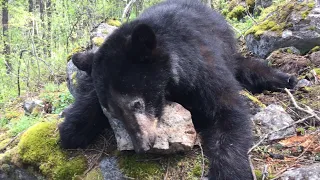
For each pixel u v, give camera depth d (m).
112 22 1.78
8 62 4.23
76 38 3.55
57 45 3.92
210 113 1.07
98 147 1.13
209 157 0.99
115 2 3.54
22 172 1.19
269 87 1.51
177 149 0.99
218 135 1.01
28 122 1.61
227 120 1.03
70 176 1.09
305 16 1.70
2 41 4.49
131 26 1.03
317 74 1.51
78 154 1.13
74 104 1.16
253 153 1.02
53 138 1.18
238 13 2.70
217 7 3.01
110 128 1.17
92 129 1.13
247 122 1.05
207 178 0.96
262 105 1.27
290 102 1.33
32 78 3.10
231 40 1.47
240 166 0.95
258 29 1.84
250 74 1.49
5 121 2.03
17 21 4.21
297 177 0.88
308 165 0.93
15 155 1.19
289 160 0.97
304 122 1.16
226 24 1.49
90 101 1.12
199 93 1.06
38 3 5.79
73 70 1.59
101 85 0.97
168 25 1.07
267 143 1.06
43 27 4.33
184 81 1.02
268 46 1.78
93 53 1.06
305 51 1.72
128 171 1.01
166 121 0.98
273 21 1.82
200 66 1.05
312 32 1.67
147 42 0.94
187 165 0.99
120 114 0.94
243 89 1.46
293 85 1.49
